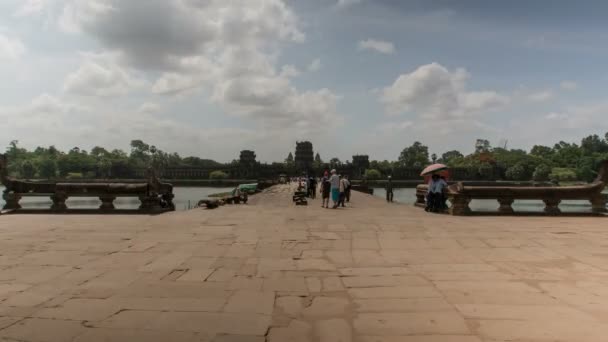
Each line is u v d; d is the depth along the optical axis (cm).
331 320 490
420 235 1093
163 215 1566
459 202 1619
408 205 2367
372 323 479
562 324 471
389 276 689
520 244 970
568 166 15288
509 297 572
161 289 619
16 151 18625
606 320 482
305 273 712
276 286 634
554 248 923
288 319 495
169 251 896
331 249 916
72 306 541
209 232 1144
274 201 2577
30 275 698
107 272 720
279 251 895
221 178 16412
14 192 1658
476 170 16238
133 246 949
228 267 756
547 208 1605
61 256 845
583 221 1397
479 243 983
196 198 6975
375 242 998
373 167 17438
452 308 528
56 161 18138
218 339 436
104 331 457
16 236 1075
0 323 481
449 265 766
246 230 1181
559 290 605
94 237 1062
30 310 525
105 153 19950
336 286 632
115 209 1645
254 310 526
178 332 455
